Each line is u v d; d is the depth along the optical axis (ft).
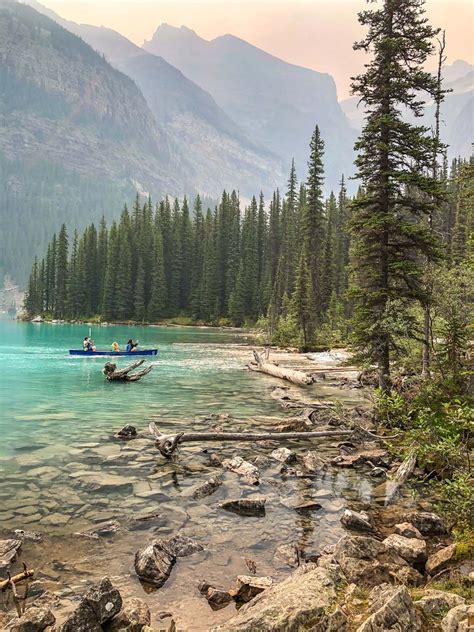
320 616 16.58
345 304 188.24
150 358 144.15
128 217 419.13
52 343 190.49
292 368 118.52
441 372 56.18
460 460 34.01
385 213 60.95
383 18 61.57
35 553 25.58
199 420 60.03
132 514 31.01
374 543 25.26
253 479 37.99
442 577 22.33
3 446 47.06
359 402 75.00
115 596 19.58
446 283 63.77
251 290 354.95
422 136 59.67
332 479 39.27
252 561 25.27
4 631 18.69
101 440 49.78
